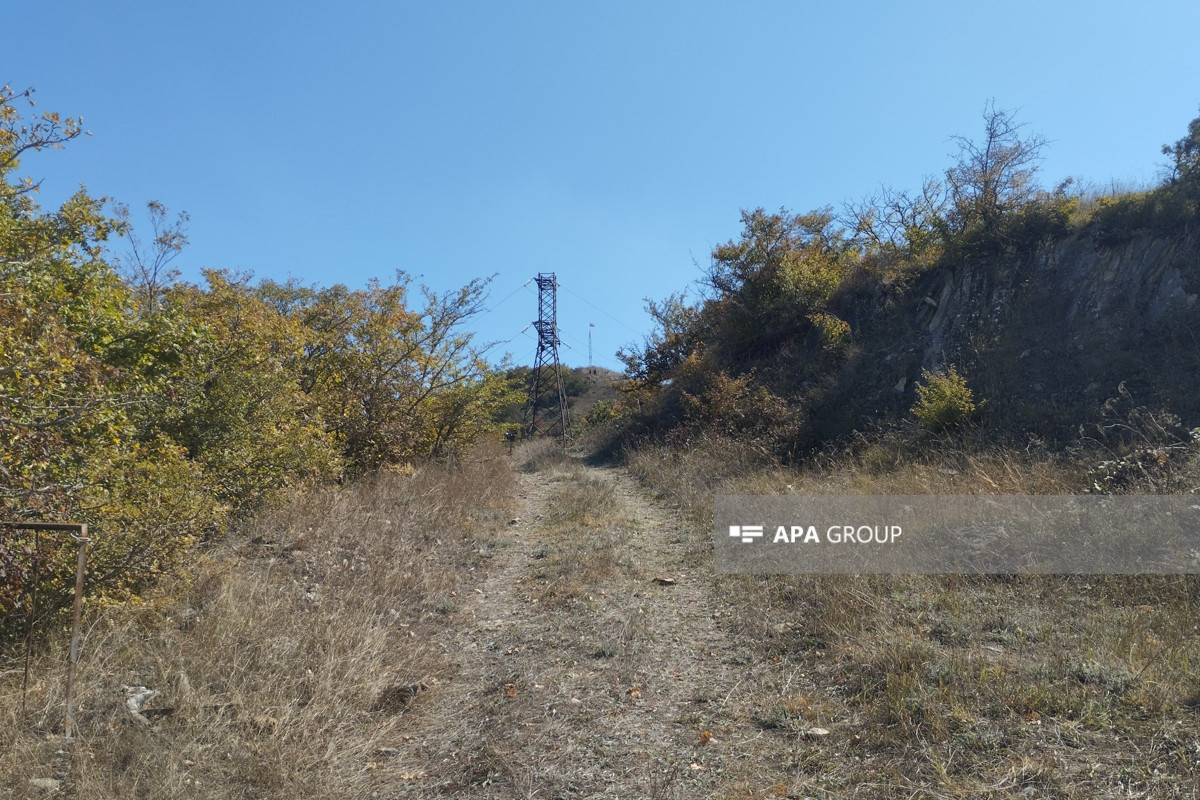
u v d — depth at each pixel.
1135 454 7.59
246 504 8.13
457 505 10.52
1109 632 4.70
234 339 8.50
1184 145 11.95
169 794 3.39
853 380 14.95
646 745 4.10
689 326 25.61
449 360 14.89
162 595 5.45
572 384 53.75
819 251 20.81
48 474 4.89
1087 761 3.40
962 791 3.28
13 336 4.78
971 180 14.70
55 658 4.41
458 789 3.73
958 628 5.07
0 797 3.28
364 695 4.61
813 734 4.02
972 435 10.79
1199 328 10.21
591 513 10.98
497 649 5.75
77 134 6.50
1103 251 12.45
